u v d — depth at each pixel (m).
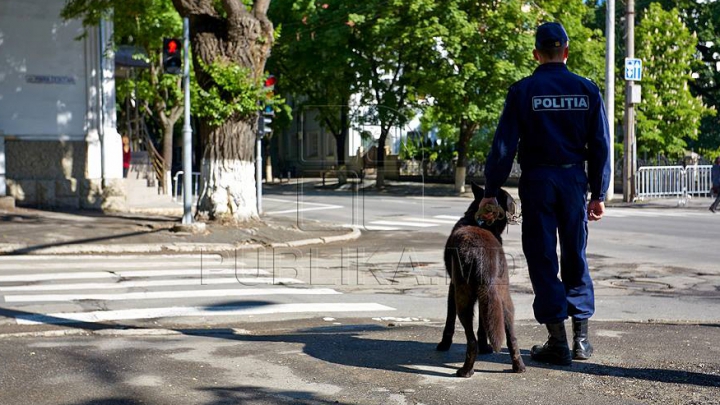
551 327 6.00
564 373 5.77
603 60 36.81
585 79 5.98
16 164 20.39
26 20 20.33
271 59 39.59
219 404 5.08
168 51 16.52
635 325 7.69
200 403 5.10
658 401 5.07
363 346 6.78
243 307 9.33
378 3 35.16
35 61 20.47
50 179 20.61
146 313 8.88
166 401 5.14
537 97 5.91
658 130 36.75
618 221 21.45
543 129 5.91
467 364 5.71
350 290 10.85
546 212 5.96
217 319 8.62
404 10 35.06
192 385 5.51
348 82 37.19
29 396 5.22
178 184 35.81
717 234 17.95
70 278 11.51
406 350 6.61
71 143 20.92
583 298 6.14
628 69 29.58
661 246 15.79
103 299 9.73
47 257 14.24
